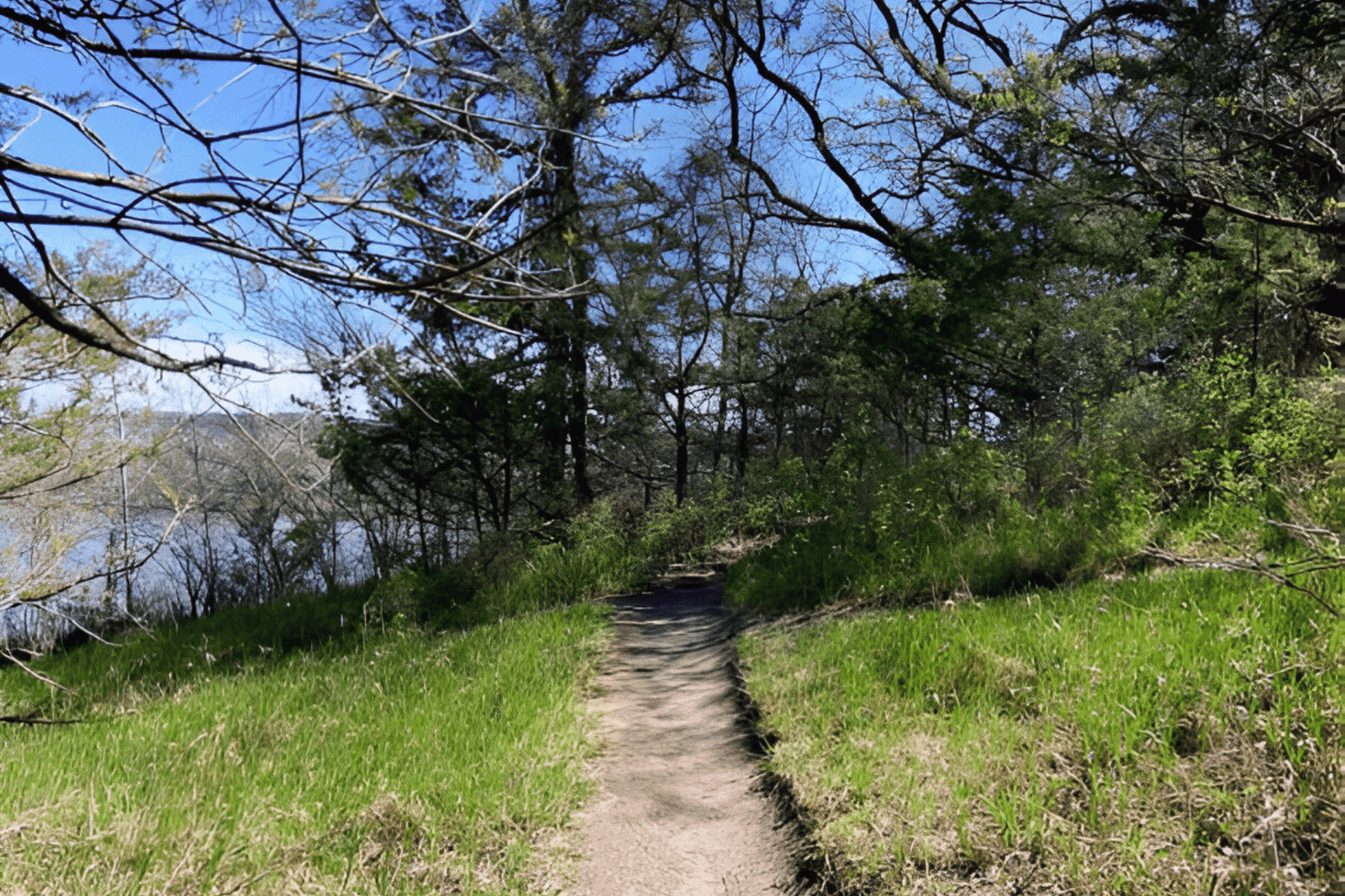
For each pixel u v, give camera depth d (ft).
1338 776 10.90
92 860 12.75
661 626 31.65
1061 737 13.67
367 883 13.04
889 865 12.01
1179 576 18.98
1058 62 27.14
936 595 24.50
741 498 51.24
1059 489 31.09
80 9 7.43
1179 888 10.07
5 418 19.85
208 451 44.14
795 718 17.94
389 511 43.83
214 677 27.40
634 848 14.56
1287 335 34.37
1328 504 19.76
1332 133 20.56
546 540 45.50
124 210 6.68
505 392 39.91
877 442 41.09
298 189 6.79
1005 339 42.29
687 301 46.73
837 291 49.44
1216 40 21.40
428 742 18.03
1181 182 20.66
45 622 31.30
